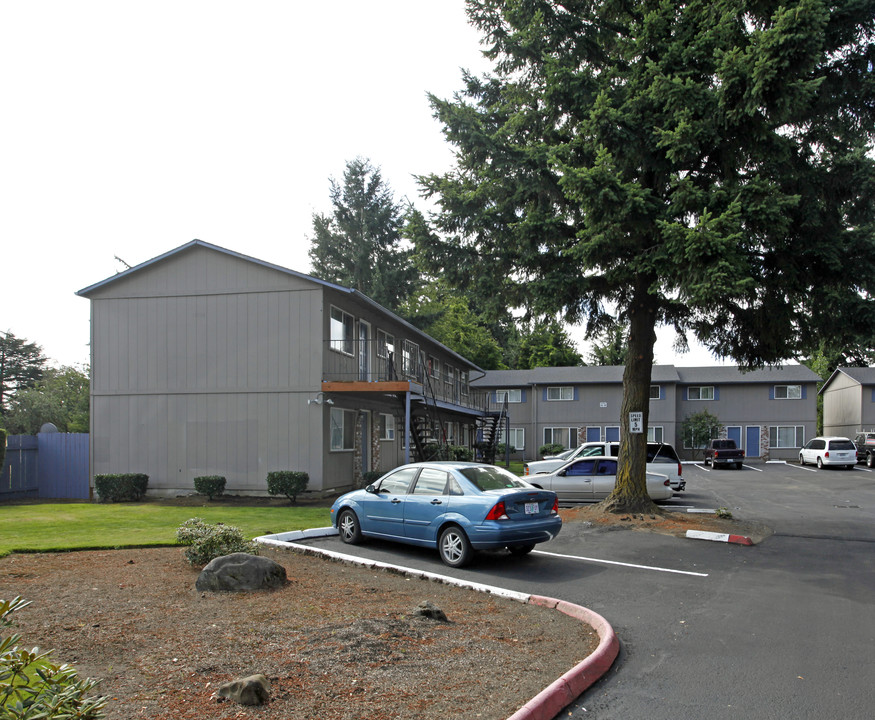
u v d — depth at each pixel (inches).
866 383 1672.0
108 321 836.0
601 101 449.7
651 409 1731.1
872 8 429.4
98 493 766.5
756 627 265.7
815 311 520.1
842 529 543.2
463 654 213.0
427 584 319.0
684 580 350.3
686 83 435.2
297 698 172.7
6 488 807.1
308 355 780.6
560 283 503.2
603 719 176.1
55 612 248.5
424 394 871.7
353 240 1835.6
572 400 1769.2
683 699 190.4
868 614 286.4
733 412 1745.8
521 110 546.6
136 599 269.9
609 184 436.1
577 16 534.0
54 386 1969.7
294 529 497.0
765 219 422.9
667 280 466.0
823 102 469.1
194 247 818.8
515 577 350.9
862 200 497.0
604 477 697.6
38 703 104.7
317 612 255.4
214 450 796.0
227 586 283.7
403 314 1759.4
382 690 180.2
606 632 238.5
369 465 937.5
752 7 441.4
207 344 808.3
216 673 187.9
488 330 2407.7
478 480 389.4
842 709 184.1
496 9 552.7
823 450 1392.7
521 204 544.7
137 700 168.1
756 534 508.7
